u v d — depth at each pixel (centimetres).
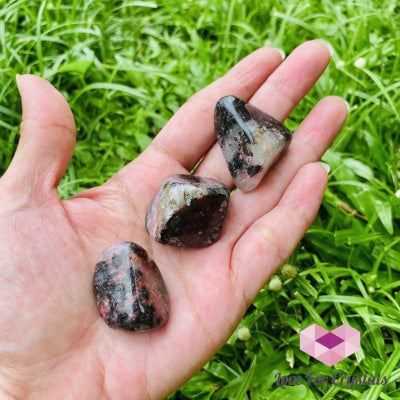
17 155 18
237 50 27
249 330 20
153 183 20
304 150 20
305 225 19
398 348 19
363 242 21
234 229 19
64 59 27
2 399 16
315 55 21
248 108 20
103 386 17
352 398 19
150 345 17
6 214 17
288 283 21
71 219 18
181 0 29
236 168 20
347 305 20
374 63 25
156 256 19
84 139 26
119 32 29
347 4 28
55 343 17
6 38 26
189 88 26
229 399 19
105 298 17
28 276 17
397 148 24
